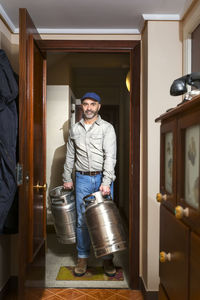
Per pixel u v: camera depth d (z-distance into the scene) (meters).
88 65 4.23
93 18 2.31
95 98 2.74
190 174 1.00
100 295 2.39
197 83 1.31
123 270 2.90
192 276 0.95
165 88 2.28
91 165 2.75
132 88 2.51
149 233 2.28
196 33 2.06
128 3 2.07
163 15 2.24
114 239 2.29
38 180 2.18
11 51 2.50
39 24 2.42
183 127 1.04
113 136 2.73
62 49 2.51
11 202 1.91
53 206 2.92
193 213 0.94
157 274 2.27
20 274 1.80
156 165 2.29
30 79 1.91
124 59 4.15
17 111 2.08
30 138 1.92
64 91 4.01
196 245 0.91
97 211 2.33
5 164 1.90
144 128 2.43
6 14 2.24
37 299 2.16
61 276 2.76
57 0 2.03
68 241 2.92
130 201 2.55
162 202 1.43
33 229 1.99
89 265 3.06
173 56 2.28
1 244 2.31
